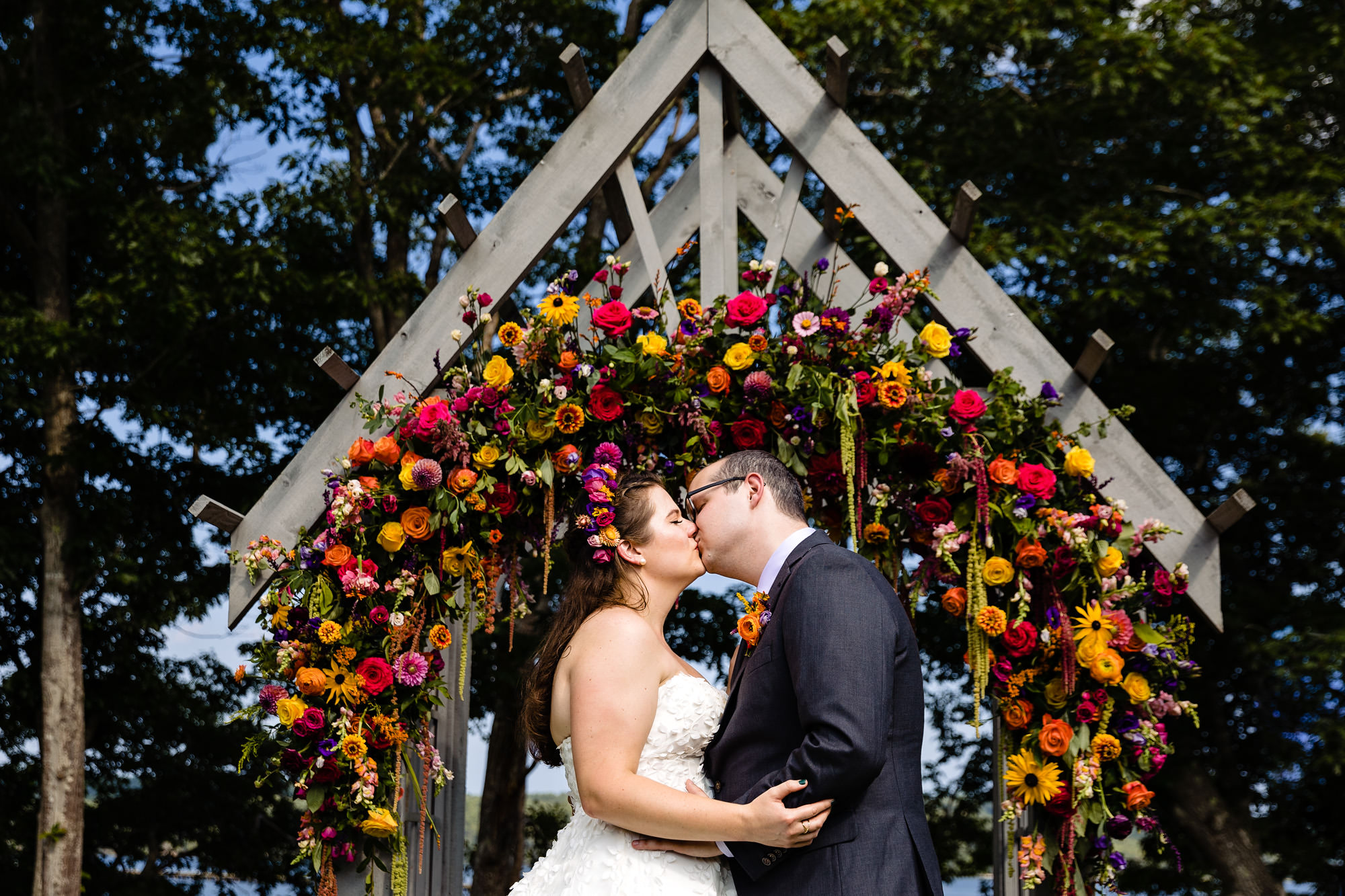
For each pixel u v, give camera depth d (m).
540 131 10.67
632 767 2.22
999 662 2.91
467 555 2.98
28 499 9.98
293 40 8.95
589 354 3.03
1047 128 8.88
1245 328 8.84
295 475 3.14
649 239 3.30
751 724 2.28
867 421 2.99
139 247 8.29
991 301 3.15
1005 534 2.97
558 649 2.46
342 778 2.88
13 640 10.40
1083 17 8.73
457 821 3.33
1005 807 2.87
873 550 3.05
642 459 3.05
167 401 9.38
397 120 10.43
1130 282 8.23
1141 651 2.93
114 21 9.92
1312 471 9.99
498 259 3.24
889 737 2.25
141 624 9.94
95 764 10.84
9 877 10.20
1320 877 9.43
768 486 2.53
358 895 2.87
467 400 3.01
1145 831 2.92
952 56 9.03
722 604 9.58
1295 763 9.01
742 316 2.99
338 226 9.65
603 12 9.94
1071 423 3.08
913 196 3.23
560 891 2.29
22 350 8.48
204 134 9.86
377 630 2.97
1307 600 9.05
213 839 11.15
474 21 9.91
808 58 8.59
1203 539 3.00
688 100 9.70
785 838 2.03
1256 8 10.27
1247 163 8.91
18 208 10.09
